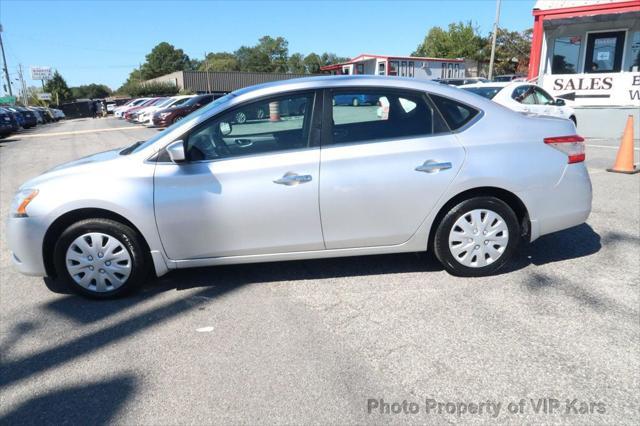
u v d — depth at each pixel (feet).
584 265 13.85
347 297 12.36
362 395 8.55
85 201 11.93
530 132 12.82
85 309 12.31
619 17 45.09
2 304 12.78
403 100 12.51
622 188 22.85
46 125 126.31
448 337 10.29
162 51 425.28
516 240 12.99
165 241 12.27
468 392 8.54
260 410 8.24
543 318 10.94
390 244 12.74
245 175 12.03
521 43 163.22
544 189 12.80
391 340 10.27
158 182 12.02
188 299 12.59
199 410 8.30
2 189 29.94
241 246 12.41
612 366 9.11
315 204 12.15
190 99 79.05
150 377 9.30
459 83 74.74
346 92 12.36
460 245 12.85
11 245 12.48
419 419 7.93
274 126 12.32
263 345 10.25
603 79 43.60
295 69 434.71
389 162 12.19
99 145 55.26
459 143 12.42
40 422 8.18
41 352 10.39
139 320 11.59
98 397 8.78
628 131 26.37
